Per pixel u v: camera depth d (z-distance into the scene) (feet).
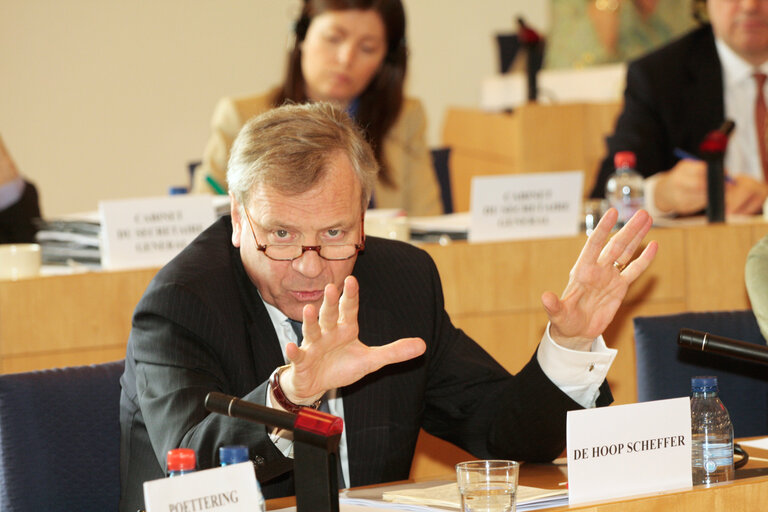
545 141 31.60
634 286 19.44
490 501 8.80
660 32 40.40
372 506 9.41
